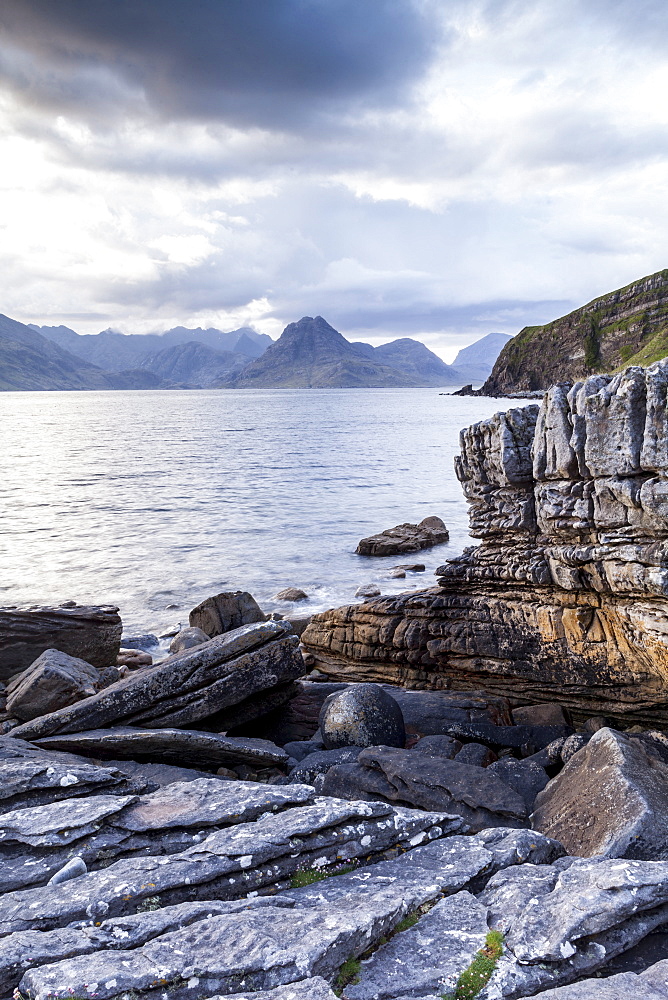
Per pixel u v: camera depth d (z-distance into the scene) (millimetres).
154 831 8086
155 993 5234
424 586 31672
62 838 7797
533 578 13992
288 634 14375
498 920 6379
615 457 11461
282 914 6293
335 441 112500
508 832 8227
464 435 15156
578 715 14453
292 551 38969
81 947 5828
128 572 34719
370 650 17969
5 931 6184
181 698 13352
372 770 10977
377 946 6062
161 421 180875
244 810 8398
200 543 40812
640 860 7258
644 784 8828
